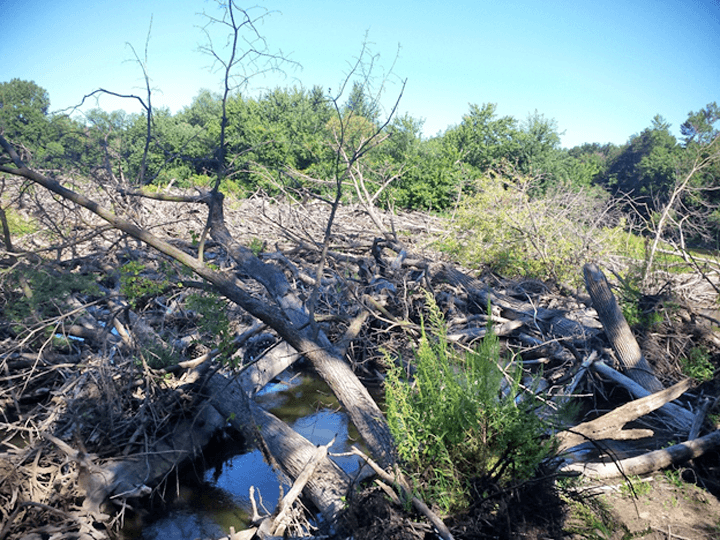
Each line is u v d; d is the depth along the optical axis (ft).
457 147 93.04
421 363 13.87
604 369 23.20
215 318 19.49
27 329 18.57
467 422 12.43
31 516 14.02
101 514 14.80
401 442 12.87
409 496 11.66
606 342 25.35
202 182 54.39
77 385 18.39
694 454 16.99
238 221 44.93
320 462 16.14
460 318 28.96
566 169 94.58
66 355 22.20
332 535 13.11
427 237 45.98
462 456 12.53
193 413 20.07
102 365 17.44
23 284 19.02
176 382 20.10
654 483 16.22
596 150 208.03
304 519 14.78
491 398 12.51
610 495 15.38
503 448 12.27
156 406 18.49
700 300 33.17
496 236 35.99
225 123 21.09
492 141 94.99
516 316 29.07
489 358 12.80
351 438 21.35
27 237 30.91
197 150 57.67
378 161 59.36
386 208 57.88
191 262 18.76
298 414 23.75
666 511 14.67
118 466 16.26
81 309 18.84
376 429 16.33
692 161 34.30
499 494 11.77
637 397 21.52
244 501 17.21
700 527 13.89
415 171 71.82
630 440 19.98
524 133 91.97
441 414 12.55
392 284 30.63
